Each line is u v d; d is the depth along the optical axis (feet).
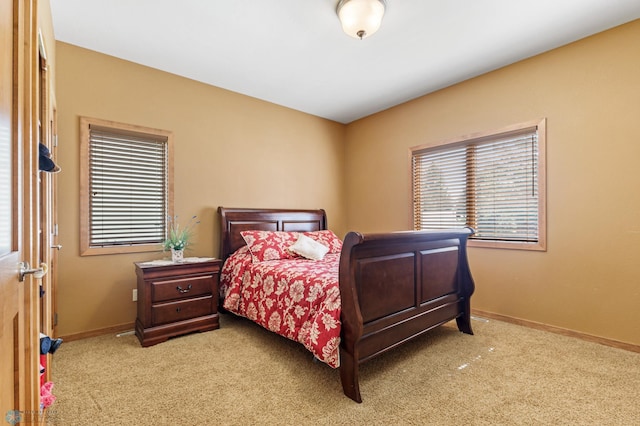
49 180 6.89
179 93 11.07
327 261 10.44
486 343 8.63
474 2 7.33
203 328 9.62
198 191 11.46
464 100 11.52
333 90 12.40
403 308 7.45
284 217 13.38
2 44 2.31
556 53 9.36
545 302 9.62
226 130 12.23
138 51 9.52
